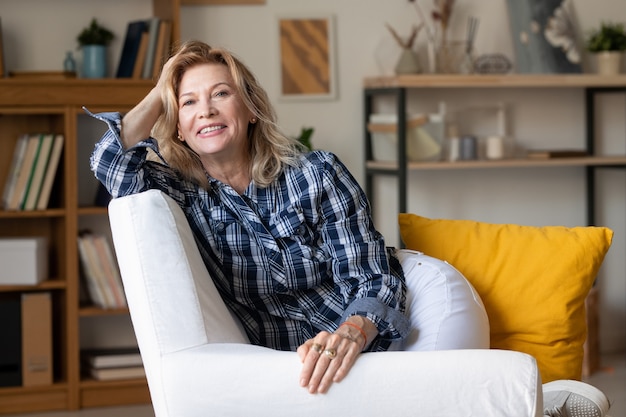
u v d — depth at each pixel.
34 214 3.92
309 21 4.41
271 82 4.38
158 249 1.89
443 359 1.72
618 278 4.91
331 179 2.21
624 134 4.86
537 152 4.51
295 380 1.72
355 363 1.73
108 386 4.00
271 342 2.23
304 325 2.22
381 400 1.71
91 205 4.17
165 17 4.07
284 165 2.23
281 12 4.38
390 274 2.16
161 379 1.76
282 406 1.72
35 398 3.94
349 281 2.15
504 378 1.70
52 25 4.15
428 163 4.17
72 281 3.94
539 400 1.70
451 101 4.61
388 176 4.54
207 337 1.84
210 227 2.16
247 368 1.74
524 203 4.74
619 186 4.90
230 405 1.73
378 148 4.35
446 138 4.38
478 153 4.46
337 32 4.44
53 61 4.15
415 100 4.58
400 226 2.58
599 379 4.25
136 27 4.01
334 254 2.18
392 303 2.08
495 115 4.63
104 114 2.10
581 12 4.69
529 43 4.55
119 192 2.09
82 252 4.00
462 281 2.21
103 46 4.05
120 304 4.04
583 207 4.83
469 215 4.68
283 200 2.21
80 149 4.23
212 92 2.16
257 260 2.16
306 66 4.41
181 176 2.21
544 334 2.35
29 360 3.94
